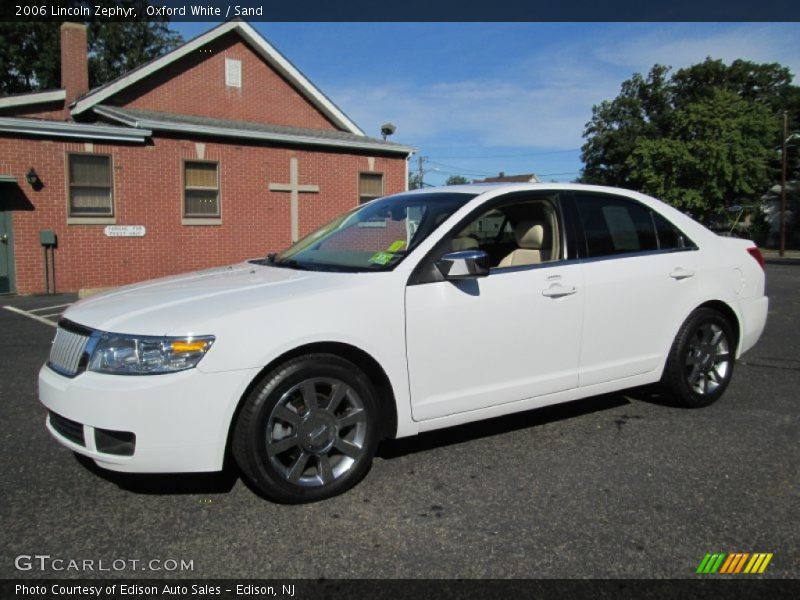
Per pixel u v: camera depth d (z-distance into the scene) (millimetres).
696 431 4219
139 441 2844
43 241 12453
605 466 3639
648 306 4301
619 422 4410
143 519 3020
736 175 36969
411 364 3412
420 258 3510
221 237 14891
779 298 11836
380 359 3312
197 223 14477
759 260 5090
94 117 16344
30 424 4355
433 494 3281
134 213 13586
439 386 3518
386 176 17719
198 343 2896
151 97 16516
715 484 3396
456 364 3553
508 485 3389
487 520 3008
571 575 2562
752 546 2779
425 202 4051
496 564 2639
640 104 51219
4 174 11969
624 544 2795
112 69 33750
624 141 50219
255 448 3016
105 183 13227
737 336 4875
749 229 45406
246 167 15109
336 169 16703
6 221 12172
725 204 39844
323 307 3174
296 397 3178
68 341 3170
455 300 3521
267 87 18469
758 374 5754
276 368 3068
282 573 2578
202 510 3111
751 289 4922
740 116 37438
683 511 3094
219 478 3486
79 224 12922
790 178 46469
